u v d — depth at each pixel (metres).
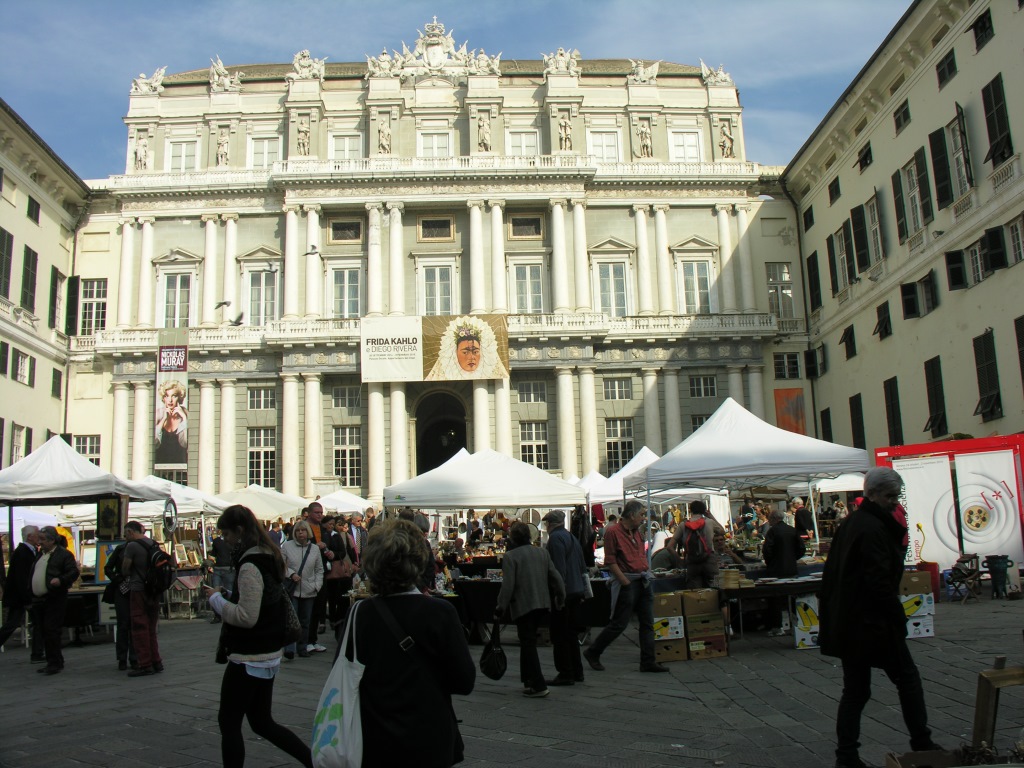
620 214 50.50
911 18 33.72
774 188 51.03
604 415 48.44
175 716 11.13
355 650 5.33
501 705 11.48
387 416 46.62
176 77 53.16
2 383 40.19
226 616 7.57
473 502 19.42
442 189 48.31
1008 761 6.96
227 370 47.28
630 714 10.77
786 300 50.34
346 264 48.66
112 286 49.00
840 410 45.34
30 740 10.08
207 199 49.19
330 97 50.19
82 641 20.48
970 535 21.78
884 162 38.81
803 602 15.62
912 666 7.80
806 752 8.67
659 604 14.92
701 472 17.52
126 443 46.78
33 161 42.88
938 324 34.38
